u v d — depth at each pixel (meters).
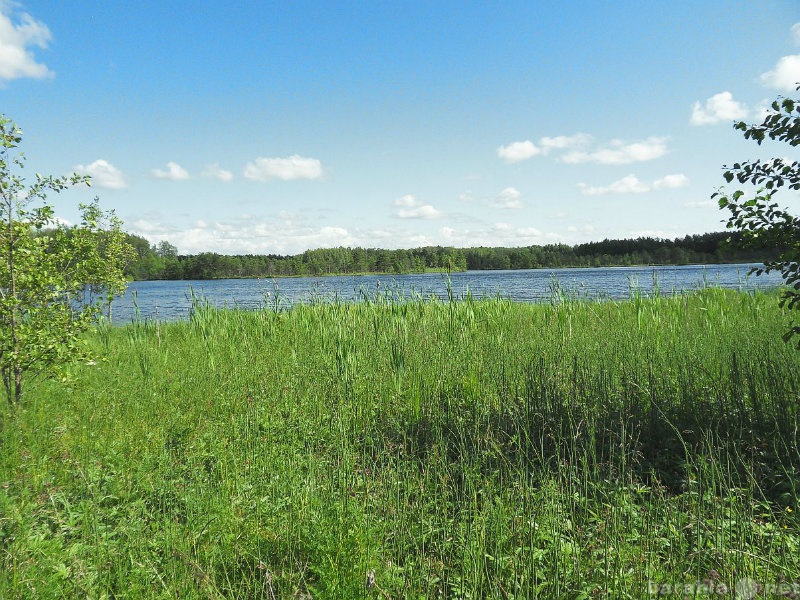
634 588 3.19
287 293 15.96
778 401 5.85
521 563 3.52
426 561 3.63
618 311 13.29
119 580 3.36
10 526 3.86
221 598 3.20
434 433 5.89
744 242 5.60
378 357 9.09
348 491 4.50
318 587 3.23
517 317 13.36
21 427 6.32
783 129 5.13
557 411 6.12
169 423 6.64
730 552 3.43
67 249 8.24
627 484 4.62
